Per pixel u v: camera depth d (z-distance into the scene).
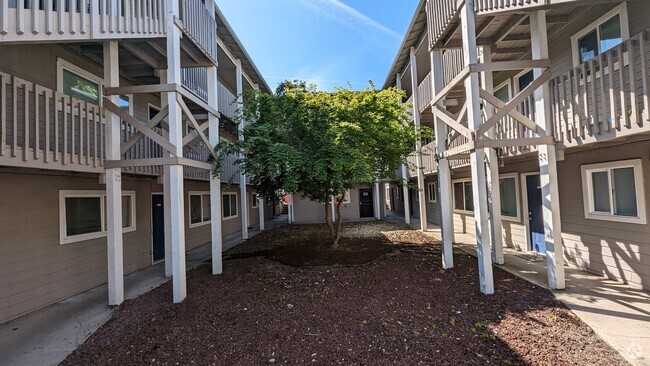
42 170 5.32
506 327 3.83
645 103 3.74
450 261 6.57
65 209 5.87
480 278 5.17
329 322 4.15
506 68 5.31
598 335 3.54
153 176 7.66
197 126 6.44
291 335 3.83
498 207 6.97
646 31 3.75
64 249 5.77
